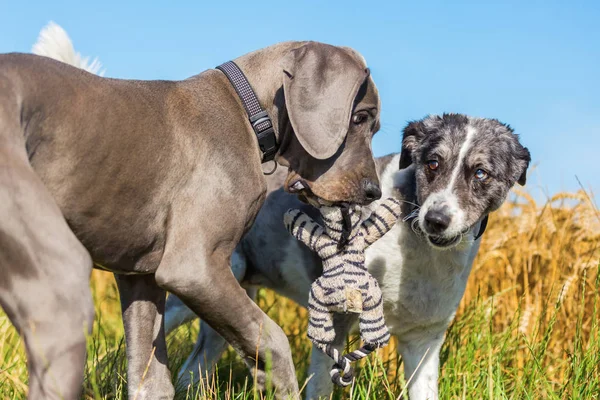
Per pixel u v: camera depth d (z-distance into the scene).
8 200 2.85
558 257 6.39
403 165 5.11
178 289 3.58
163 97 3.71
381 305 4.05
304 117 3.81
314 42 3.99
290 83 3.84
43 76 3.20
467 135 4.90
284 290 5.68
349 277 3.99
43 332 2.81
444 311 5.10
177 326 5.83
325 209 4.06
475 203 4.83
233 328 3.69
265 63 4.15
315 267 5.31
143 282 4.03
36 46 4.08
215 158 3.73
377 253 5.00
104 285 7.87
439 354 5.47
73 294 2.86
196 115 3.76
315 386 4.96
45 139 3.18
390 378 5.75
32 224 2.87
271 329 3.74
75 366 2.82
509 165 4.98
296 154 4.12
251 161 3.91
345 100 3.84
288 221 4.16
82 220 3.40
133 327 4.03
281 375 3.74
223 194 3.72
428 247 4.95
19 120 3.02
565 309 6.00
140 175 3.48
